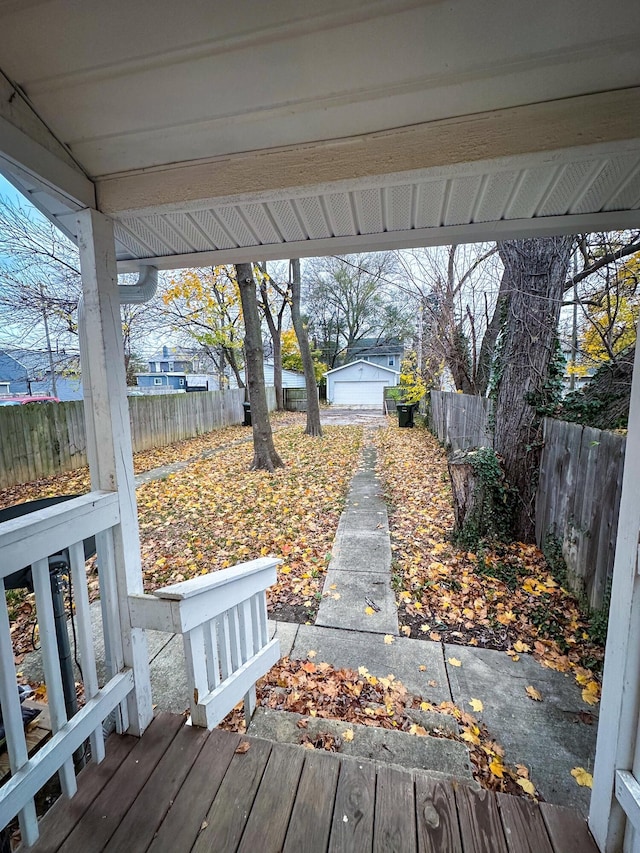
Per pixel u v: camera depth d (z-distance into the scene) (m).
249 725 1.79
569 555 2.90
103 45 0.97
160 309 10.20
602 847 1.10
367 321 24.89
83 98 1.09
